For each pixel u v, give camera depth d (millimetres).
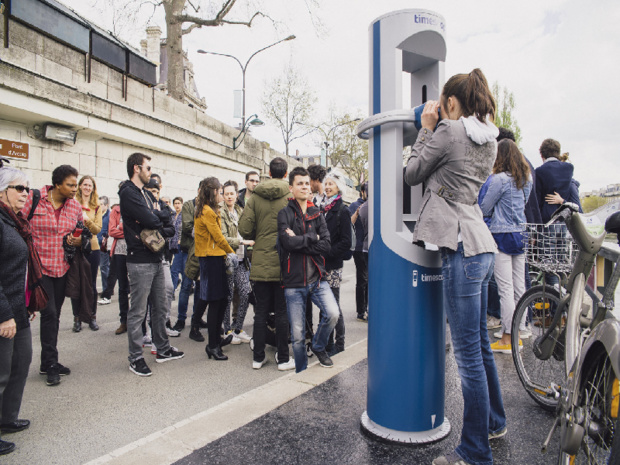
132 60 10977
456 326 2219
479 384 2182
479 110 2209
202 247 4734
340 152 38844
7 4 7477
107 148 10703
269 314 5027
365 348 4488
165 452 2447
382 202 2475
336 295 4902
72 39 8992
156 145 12023
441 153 2141
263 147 20828
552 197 5270
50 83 8305
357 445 2496
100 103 9672
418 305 2424
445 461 2244
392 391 2482
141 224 4301
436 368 2488
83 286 4512
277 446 2498
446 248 2223
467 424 2232
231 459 2375
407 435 2480
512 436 2615
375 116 2451
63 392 3889
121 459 2381
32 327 6316
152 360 4832
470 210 2197
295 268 3982
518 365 3301
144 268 4316
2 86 7406
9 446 2826
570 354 2363
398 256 2424
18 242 2965
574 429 1812
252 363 4719
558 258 2953
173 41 16328
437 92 2613
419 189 2672
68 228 4277
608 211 2562
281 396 3189
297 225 4027
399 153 2441
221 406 3115
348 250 4832
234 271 5570
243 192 6461
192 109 14273
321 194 5344
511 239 4141
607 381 1737
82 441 2984
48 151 9133
